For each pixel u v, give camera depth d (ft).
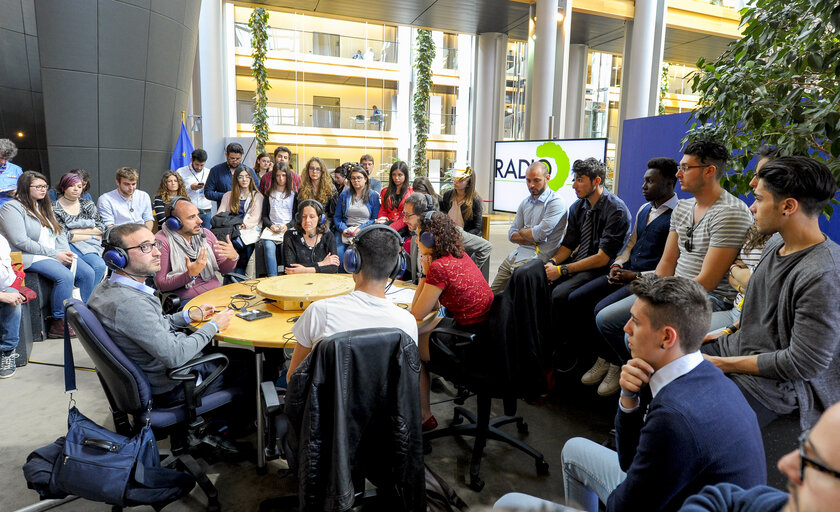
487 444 8.48
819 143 8.02
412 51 48.60
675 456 3.35
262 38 35.47
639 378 3.93
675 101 45.11
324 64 51.96
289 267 11.06
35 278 12.57
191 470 6.73
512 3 26.17
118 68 19.38
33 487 5.41
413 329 5.61
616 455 4.83
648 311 3.83
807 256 4.96
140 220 16.14
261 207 16.19
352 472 4.92
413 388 4.98
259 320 7.65
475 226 15.11
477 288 7.61
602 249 10.20
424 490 5.13
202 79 24.95
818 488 1.61
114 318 5.89
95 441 5.38
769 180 5.09
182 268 10.04
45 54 18.06
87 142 19.29
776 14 7.41
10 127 22.31
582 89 36.58
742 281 6.60
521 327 7.09
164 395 6.48
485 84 32.89
